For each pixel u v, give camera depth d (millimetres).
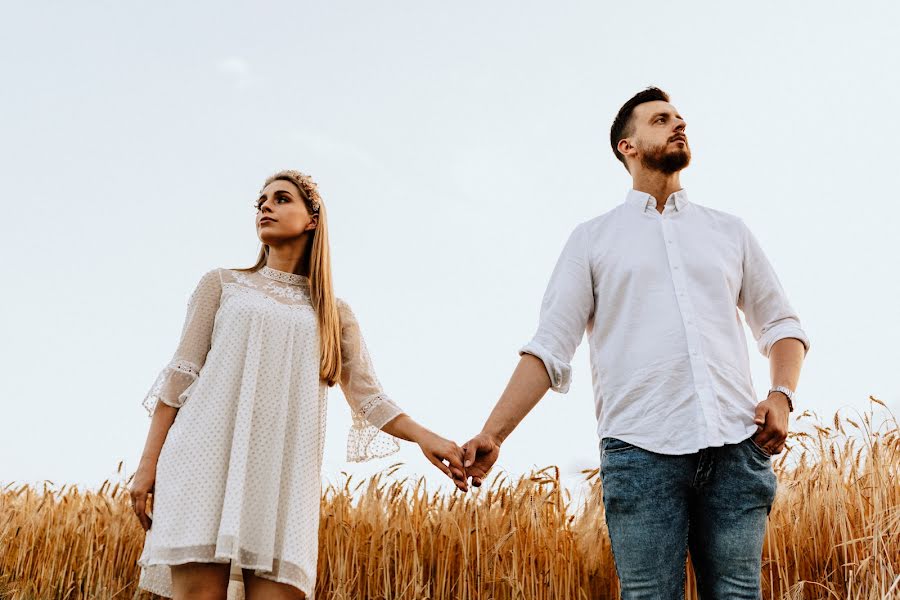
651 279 2334
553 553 3539
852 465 3314
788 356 2297
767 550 3266
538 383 2361
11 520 4625
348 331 3066
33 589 4281
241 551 2496
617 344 2311
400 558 3758
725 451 2092
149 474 2605
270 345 2773
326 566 3879
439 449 2719
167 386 2709
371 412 2928
